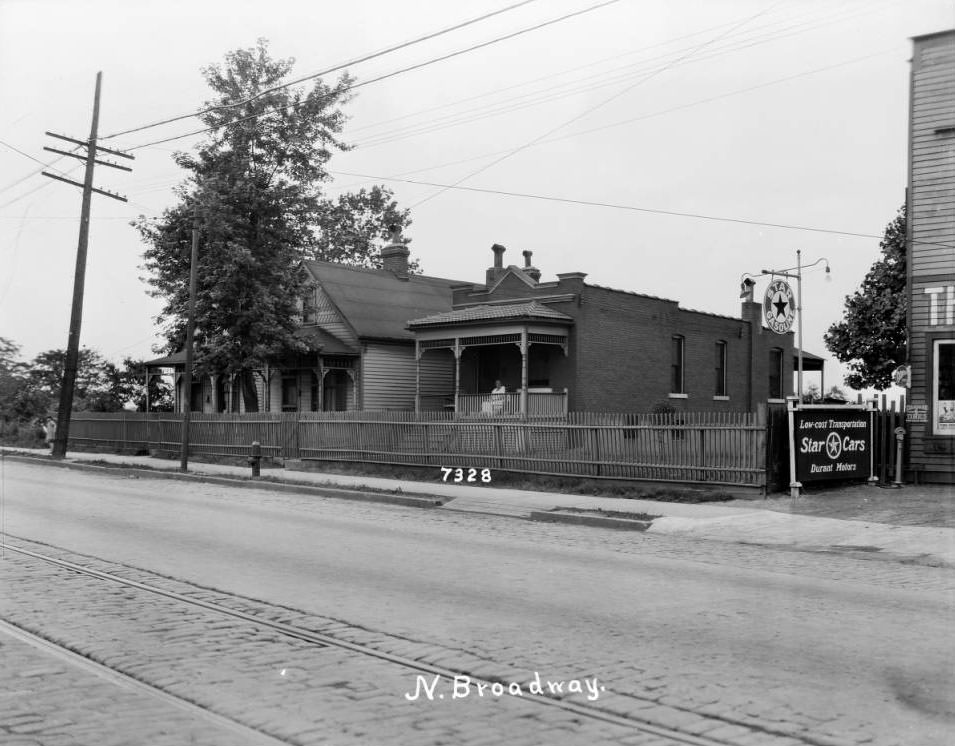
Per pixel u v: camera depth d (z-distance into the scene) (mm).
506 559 12094
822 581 10570
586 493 20609
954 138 19422
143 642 7504
